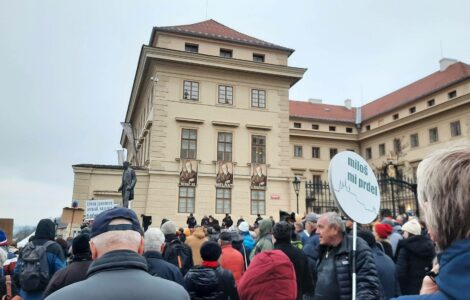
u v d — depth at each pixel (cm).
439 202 135
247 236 837
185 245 646
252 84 2884
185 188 2573
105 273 183
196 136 2684
